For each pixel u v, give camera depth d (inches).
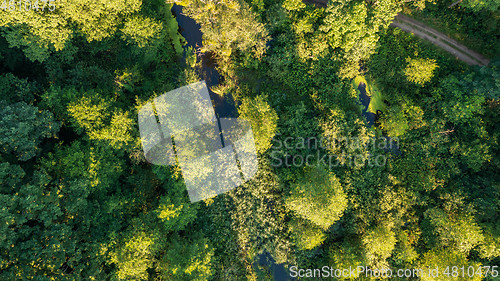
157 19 1197.1
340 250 1163.3
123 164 1114.1
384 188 1196.5
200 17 1107.9
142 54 1164.5
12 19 868.0
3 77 942.4
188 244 1068.5
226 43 1156.5
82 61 1098.7
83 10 938.1
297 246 1160.2
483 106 1181.1
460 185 1203.2
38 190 828.0
